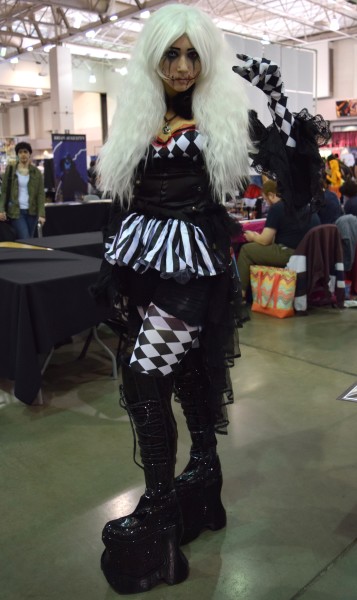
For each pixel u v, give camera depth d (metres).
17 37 16.12
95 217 7.40
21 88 20.66
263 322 4.44
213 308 1.50
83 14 15.03
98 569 1.67
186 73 1.36
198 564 1.68
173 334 1.46
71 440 2.50
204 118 1.41
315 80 8.11
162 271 1.39
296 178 1.51
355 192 5.34
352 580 1.61
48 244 3.97
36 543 1.80
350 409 2.79
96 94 22.03
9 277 2.77
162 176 1.45
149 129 1.42
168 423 1.53
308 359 3.55
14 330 2.71
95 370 3.38
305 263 4.54
